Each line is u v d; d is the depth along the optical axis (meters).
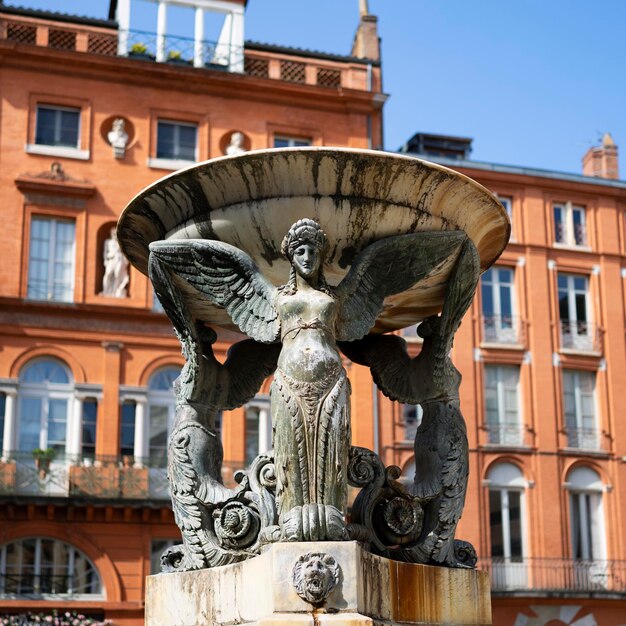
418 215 6.08
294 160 5.77
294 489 5.52
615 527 33.94
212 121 33.66
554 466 33.75
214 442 6.42
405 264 6.10
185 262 6.13
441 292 6.54
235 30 34.69
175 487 6.25
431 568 5.84
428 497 6.19
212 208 6.10
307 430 5.56
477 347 34.12
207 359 6.58
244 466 30.56
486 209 6.29
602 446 34.53
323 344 5.73
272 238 6.10
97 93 32.91
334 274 6.29
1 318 30.44
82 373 30.72
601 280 36.00
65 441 30.30
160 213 6.33
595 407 35.06
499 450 33.38
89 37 33.44
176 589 6.02
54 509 29.17
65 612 28.48
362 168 5.80
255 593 5.39
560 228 36.28
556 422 34.22
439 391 6.49
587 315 35.78
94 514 29.52
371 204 5.96
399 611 5.59
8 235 31.17
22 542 29.05
